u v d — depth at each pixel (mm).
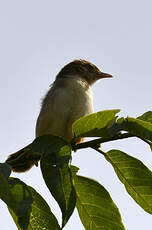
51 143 5297
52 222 5344
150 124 5082
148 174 5520
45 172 5113
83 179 5617
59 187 4953
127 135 5551
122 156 5602
